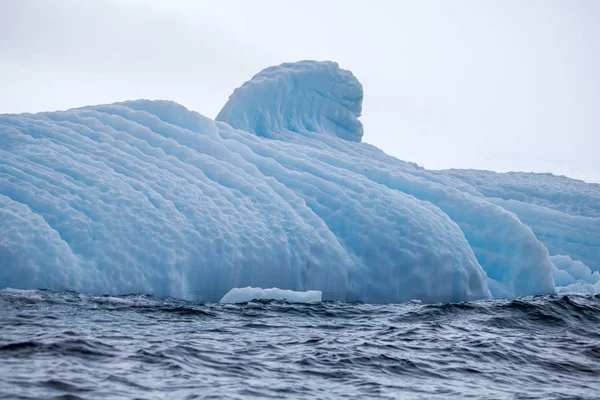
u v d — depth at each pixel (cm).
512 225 2178
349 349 969
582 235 2700
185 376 746
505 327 1302
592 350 1098
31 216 1498
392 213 2008
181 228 1653
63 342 857
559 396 771
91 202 1625
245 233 1739
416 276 1883
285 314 1377
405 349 996
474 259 2030
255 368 817
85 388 659
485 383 823
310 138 2780
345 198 2059
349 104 3059
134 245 1562
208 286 1636
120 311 1233
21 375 684
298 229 1838
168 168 1894
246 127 2706
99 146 1886
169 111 2197
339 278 1819
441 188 2347
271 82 2780
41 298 1290
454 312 1454
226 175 1953
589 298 1919
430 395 740
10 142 1803
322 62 3002
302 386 742
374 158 2784
